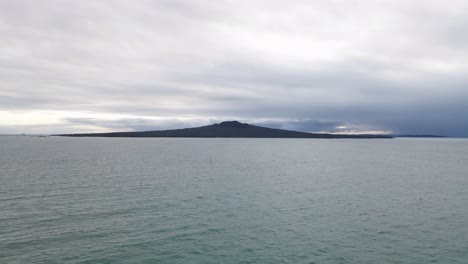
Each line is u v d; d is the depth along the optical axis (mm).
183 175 73438
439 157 142875
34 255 27641
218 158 122812
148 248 29828
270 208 44031
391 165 103438
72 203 44656
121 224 36094
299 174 78375
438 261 27953
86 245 30062
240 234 33750
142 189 55562
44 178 65375
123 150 169250
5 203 43906
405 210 43594
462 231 35250
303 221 38344
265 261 27672
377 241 32250
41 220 36812
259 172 81438
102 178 66688
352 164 105125
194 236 33000
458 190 58344
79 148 185875
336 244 31422
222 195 51875
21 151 150500
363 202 48094
